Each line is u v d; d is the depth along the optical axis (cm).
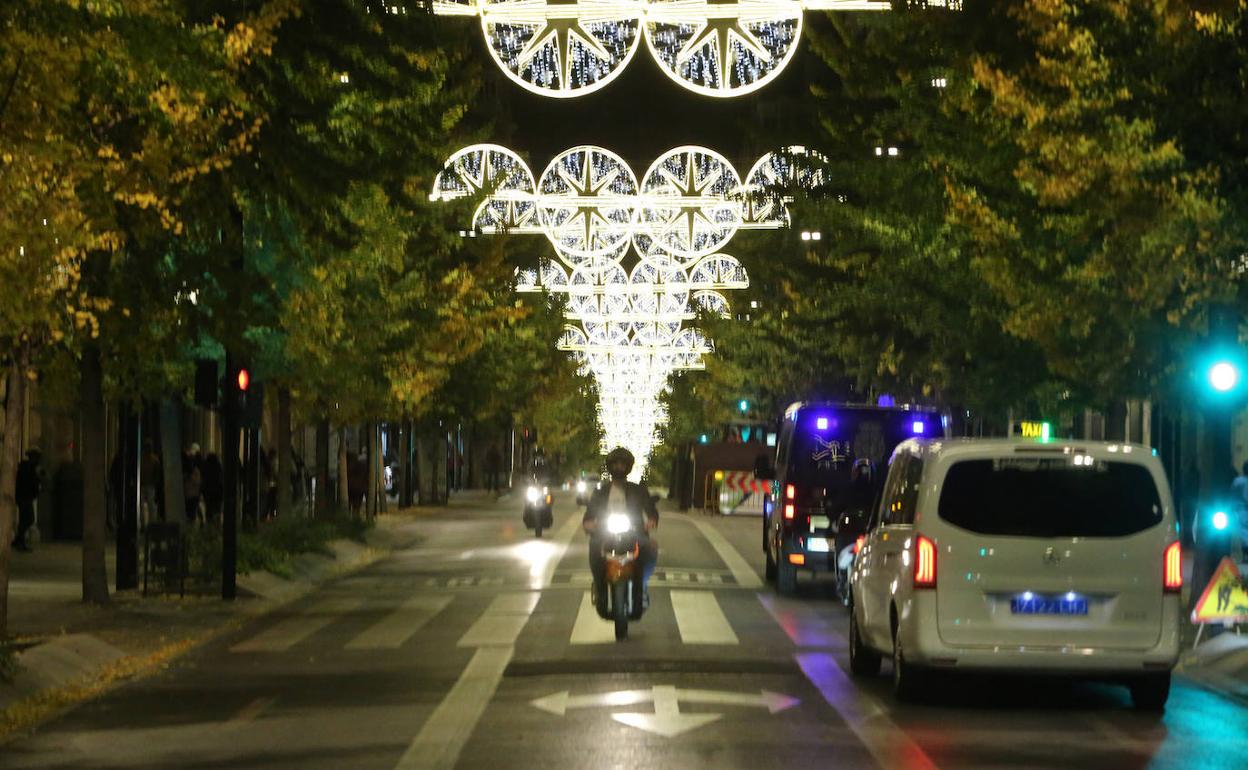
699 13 2680
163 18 1719
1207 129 1844
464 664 1925
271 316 2356
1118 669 1555
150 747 1366
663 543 4562
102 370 2589
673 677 1792
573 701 1609
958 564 1564
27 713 1568
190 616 2491
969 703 1633
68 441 4481
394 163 2334
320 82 2097
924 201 3262
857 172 3609
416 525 5656
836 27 3594
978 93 2547
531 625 2378
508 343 6069
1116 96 1900
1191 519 3066
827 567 2942
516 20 2647
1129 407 4953
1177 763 1295
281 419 4028
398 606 2709
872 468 2977
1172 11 1789
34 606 2533
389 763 1274
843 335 4312
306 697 1664
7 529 1977
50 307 1677
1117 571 1562
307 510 5494
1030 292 2519
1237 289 2012
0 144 1564
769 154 4028
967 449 1588
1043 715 1559
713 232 4962
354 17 2098
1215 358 2239
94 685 1797
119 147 1839
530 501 5016
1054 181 2027
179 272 2234
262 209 2255
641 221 4900
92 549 2548
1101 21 1919
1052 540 1562
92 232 1734
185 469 4525
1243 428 4147
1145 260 2072
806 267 4678
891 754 1320
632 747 1342
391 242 3556
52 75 1578
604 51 2683
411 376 4381
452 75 4000
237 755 1321
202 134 1827
